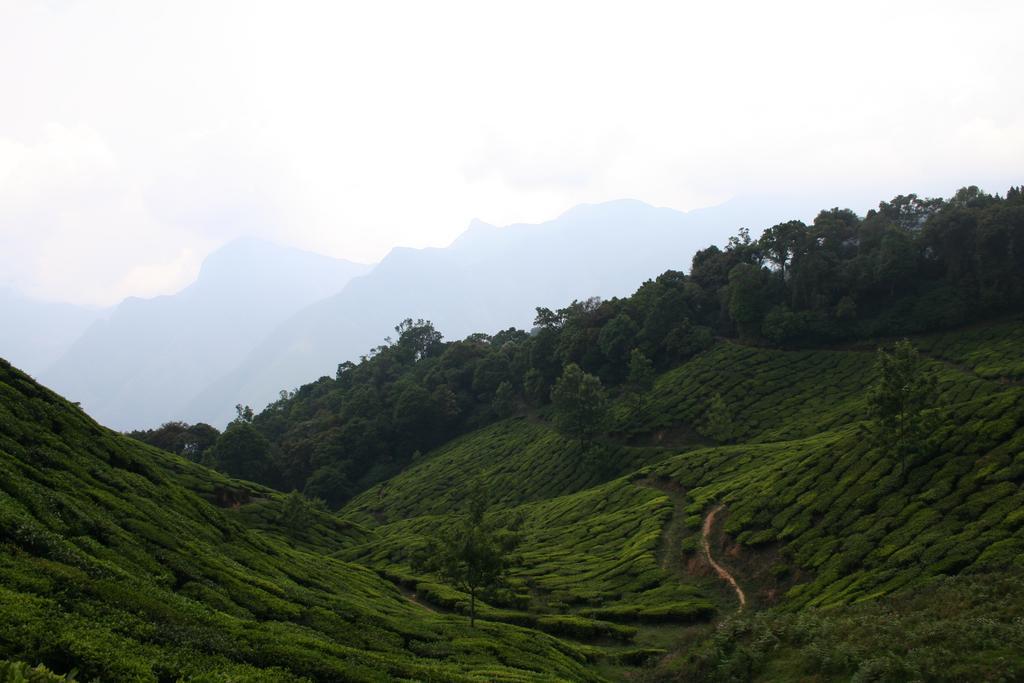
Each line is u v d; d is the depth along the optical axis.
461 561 38.12
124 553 26.39
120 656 15.99
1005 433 46.09
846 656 24.84
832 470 55.66
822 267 107.69
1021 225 90.38
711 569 53.09
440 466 127.31
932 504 43.34
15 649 14.48
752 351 110.62
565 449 108.62
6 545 20.00
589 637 45.16
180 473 75.69
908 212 130.00
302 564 48.31
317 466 142.62
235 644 20.62
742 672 28.42
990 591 27.72
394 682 21.75
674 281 139.38
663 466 84.06
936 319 94.12
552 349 143.38
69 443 38.84
